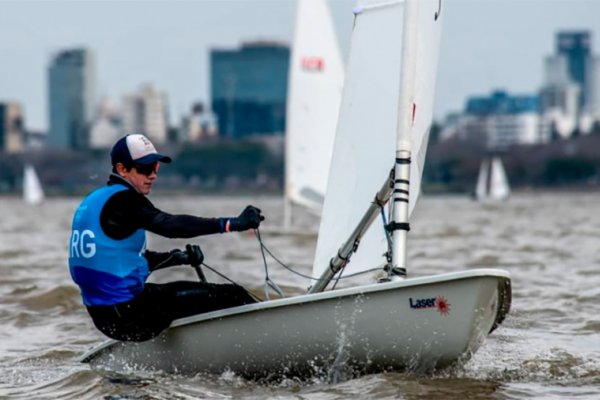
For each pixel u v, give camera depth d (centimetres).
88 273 2703
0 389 2803
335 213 2944
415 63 2772
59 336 3681
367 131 2916
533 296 4456
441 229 10550
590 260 6275
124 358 2897
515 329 3594
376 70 2916
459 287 2516
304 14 7988
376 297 2588
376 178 2881
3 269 5925
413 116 2819
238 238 8294
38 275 5556
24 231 11125
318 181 8012
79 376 2850
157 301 2731
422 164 2850
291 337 2675
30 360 3238
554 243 7975
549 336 3475
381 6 2920
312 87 8000
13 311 4219
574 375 2848
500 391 2619
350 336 2630
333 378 2697
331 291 2616
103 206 2689
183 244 7794
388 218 2805
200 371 2788
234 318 2712
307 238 8219
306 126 8038
